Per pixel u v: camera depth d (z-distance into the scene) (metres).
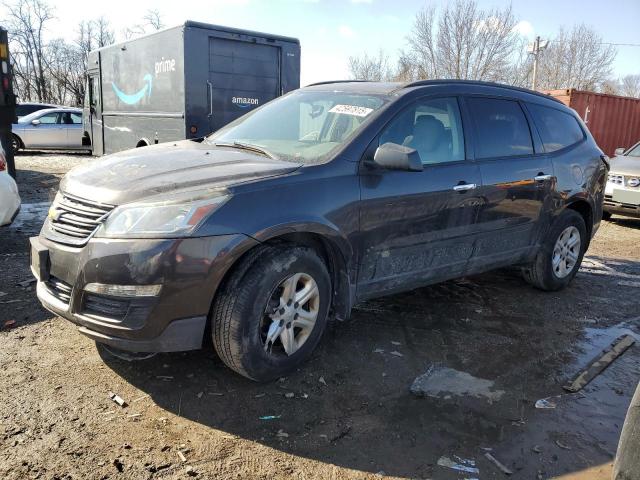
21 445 2.71
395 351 3.97
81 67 47.06
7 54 7.91
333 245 3.57
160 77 10.32
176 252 2.93
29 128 17.52
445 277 4.41
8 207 5.51
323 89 4.55
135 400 3.17
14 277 5.04
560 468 2.79
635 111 16.69
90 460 2.65
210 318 3.21
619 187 9.44
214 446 2.81
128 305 2.96
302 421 3.07
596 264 6.83
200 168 3.40
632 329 4.69
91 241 3.03
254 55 10.27
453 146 4.29
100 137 13.59
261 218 3.14
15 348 3.68
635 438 2.28
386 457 2.80
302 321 3.46
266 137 4.19
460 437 3.00
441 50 37.25
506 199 4.59
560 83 41.66
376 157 3.56
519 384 3.61
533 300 5.27
